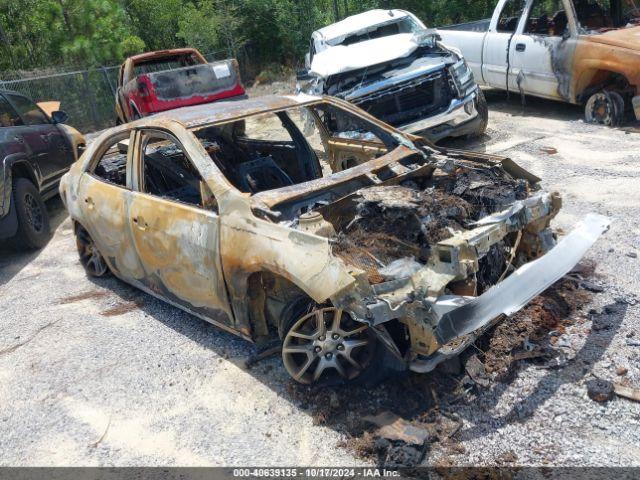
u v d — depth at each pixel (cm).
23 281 600
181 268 412
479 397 329
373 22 989
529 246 394
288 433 326
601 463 277
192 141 405
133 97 979
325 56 850
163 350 429
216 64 980
